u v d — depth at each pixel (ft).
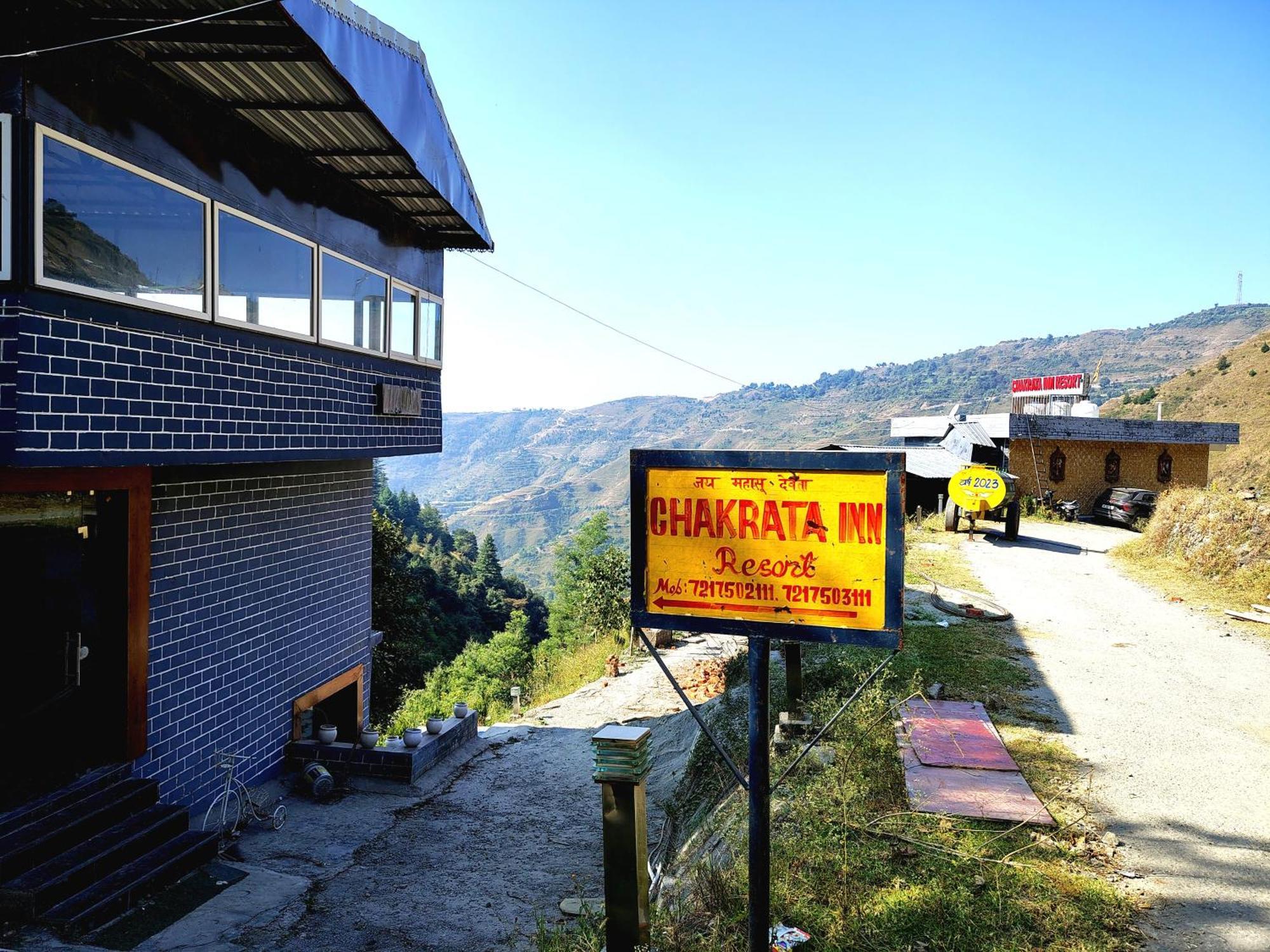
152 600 26.08
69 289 18.75
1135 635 39.78
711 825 22.59
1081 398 109.60
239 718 30.63
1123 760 24.21
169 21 18.85
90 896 20.75
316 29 20.40
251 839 27.20
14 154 17.61
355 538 39.65
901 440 113.09
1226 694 30.86
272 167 26.91
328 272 30.32
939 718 27.04
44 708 23.21
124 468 24.72
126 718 25.02
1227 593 47.98
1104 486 94.68
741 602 13.71
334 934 21.13
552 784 34.35
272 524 32.53
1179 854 18.49
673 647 60.85
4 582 21.91
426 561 327.26
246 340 25.45
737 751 27.78
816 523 13.29
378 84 24.91
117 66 20.30
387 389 34.24
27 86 17.67
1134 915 15.94
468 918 22.35
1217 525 54.60
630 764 15.98
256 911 21.97
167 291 21.93
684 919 17.02
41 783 23.18
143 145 21.16
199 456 23.25
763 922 13.71
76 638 24.12
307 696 35.24
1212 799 21.53
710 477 13.82
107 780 24.31
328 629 37.14
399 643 98.99
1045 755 24.49
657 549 14.16
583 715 45.47
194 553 28.02
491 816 30.63
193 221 23.04
